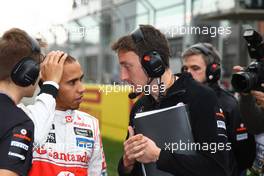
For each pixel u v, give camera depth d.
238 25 7.79
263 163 2.90
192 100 2.19
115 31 8.09
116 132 8.80
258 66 2.62
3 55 2.10
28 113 2.25
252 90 2.64
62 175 2.65
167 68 2.34
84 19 6.39
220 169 2.13
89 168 2.88
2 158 1.94
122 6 7.94
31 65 2.12
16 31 2.19
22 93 2.18
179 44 5.66
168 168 2.11
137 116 2.22
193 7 6.60
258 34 2.61
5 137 1.96
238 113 3.14
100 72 9.09
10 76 2.11
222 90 3.43
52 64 2.39
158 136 2.20
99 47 8.80
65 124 2.72
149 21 7.43
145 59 2.23
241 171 3.19
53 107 2.31
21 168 1.96
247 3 8.30
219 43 5.60
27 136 2.00
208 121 2.14
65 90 2.64
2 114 2.00
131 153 2.15
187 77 2.27
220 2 7.76
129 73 2.34
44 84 2.35
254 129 2.81
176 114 2.17
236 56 7.71
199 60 3.50
